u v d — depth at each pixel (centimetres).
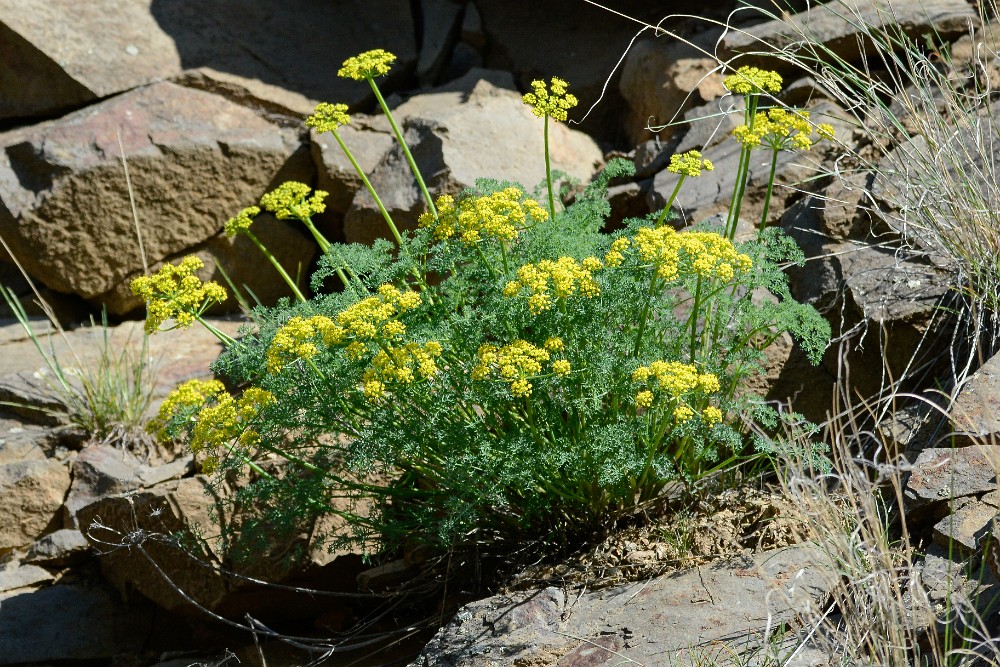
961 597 154
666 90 217
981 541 156
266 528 182
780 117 175
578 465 169
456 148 214
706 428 169
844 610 152
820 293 185
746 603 160
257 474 186
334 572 185
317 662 177
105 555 190
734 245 174
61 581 196
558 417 171
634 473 172
